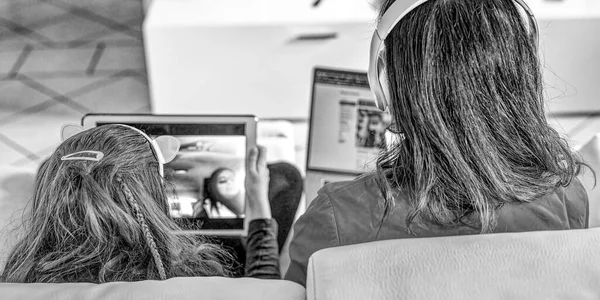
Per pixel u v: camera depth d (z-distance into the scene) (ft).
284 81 7.13
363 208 2.76
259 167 4.07
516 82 2.52
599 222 3.45
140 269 2.72
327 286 2.26
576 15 6.64
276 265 3.90
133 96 8.30
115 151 2.92
